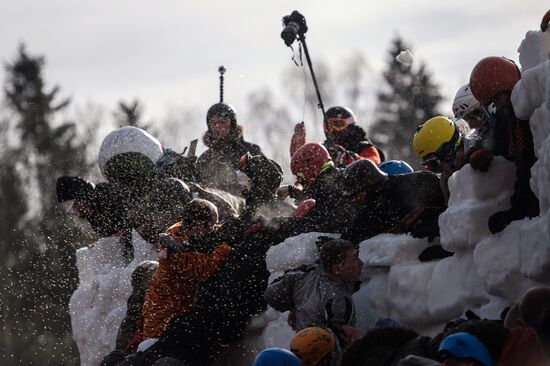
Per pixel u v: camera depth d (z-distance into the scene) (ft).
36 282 105.29
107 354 44.39
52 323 103.71
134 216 43.16
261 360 25.58
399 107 129.08
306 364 29.27
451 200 30.66
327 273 32.60
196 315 36.70
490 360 21.88
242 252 36.96
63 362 102.37
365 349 24.43
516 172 29.14
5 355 102.78
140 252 43.57
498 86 29.68
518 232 28.19
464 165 30.45
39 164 149.28
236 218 38.01
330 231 35.37
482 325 22.40
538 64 28.91
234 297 36.70
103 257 45.85
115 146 45.32
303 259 35.32
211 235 37.65
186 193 42.32
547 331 23.02
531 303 23.47
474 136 33.47
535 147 28.02
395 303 32.71
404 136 126.31
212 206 37.91
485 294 29.35
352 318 32.58
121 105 146.72
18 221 133.90
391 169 35.91
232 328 36.94
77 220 102.22
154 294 38.01
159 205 42.55
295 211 37.11
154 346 36.70
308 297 32.71
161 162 45.11
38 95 158.40
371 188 33.53
